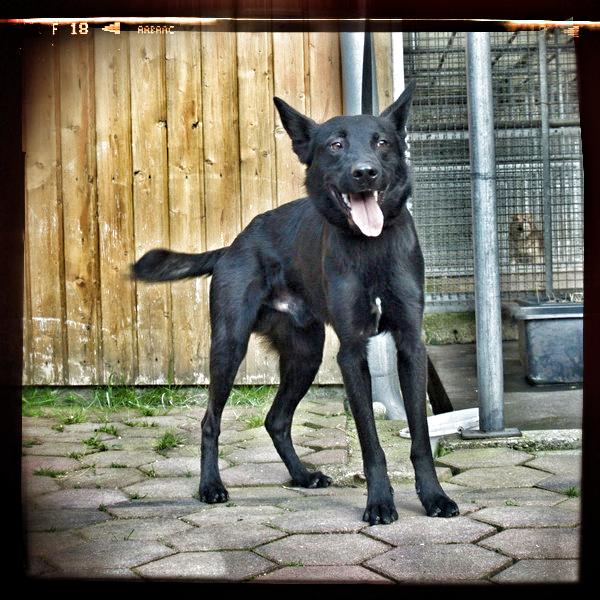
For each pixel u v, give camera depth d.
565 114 4.80
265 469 3.64
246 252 3.61
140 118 4.40
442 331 5.09
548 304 4.57
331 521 3.21
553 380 4.30
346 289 3.33
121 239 4.43
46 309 4.44
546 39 4.67
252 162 4.43
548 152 4.80
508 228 4.91
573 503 3.23
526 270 4.95
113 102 4.39
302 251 3.53
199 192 4.43
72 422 4.14
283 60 4.39
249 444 3.87
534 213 4.89
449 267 5.05
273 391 4.43
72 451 3.82
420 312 3.34
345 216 3.34
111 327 4.45
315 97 4.39
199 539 3.12
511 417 3.91
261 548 3.07
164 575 2.94
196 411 4.29
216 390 3.52
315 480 3.50
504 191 4.88
